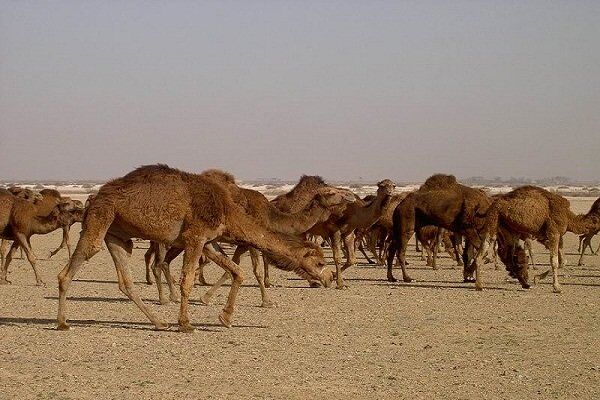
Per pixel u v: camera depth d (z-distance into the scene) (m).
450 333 15.71
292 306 19.33
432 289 23.58
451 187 25.39
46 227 24.62
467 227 24.98
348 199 19.09
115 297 20.77
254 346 14.12
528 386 11.55
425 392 11.11
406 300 20.77
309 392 11.02
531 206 22.81
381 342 14.68
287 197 21.89
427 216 25.41
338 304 19.81
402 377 11.97
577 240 51.75
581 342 14.95
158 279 19.39
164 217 15.07
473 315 18.12
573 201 92.56
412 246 46.38
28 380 11.45
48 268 30.02
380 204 23.08
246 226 15.66
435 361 13.13
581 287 24.31
